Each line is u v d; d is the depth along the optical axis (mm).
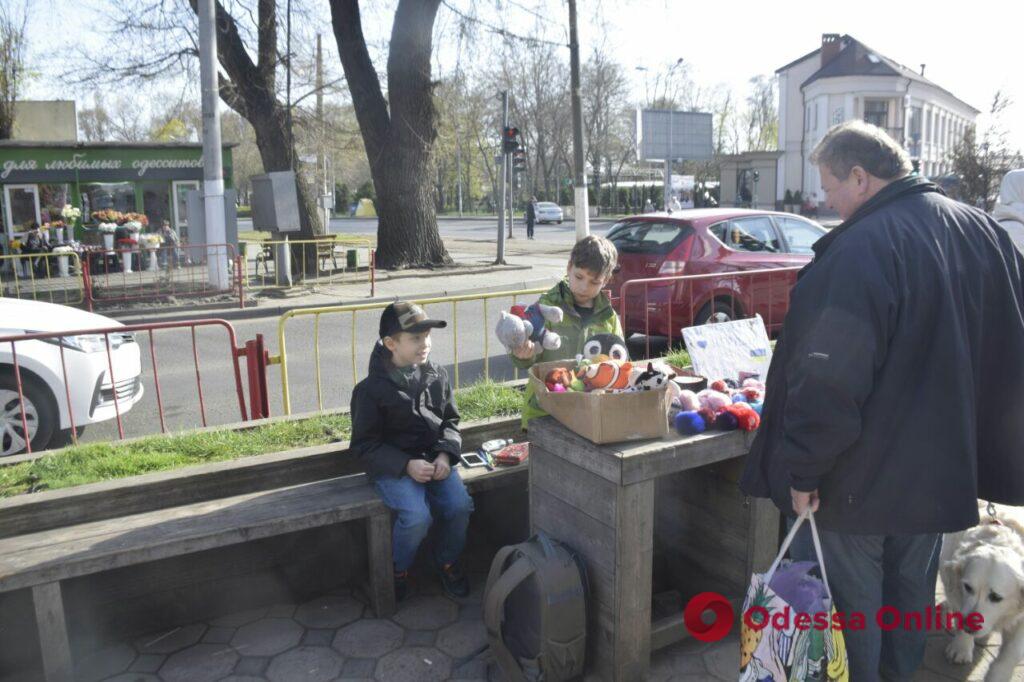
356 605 3389
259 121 16812
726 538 3160
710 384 3322
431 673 2893
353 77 17297
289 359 9016
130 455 3834
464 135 56625
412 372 3352
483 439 3975
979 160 18547
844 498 2191
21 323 5355
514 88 54219
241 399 4852
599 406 2605
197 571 3236
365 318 11938
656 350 8461
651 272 7969
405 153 17578
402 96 17141
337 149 20078
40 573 2627
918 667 2859
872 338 2051
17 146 18094
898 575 2561
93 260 17281
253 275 16984
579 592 2693
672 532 3400
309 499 3230
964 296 2207
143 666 2951
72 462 3766
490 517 3846
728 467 3102
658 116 32281
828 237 2342
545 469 2949
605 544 2689
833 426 2055
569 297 3244
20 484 3520
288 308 12805
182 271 15766
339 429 4188
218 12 15750
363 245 18797
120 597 3105
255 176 14602
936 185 2359
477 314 11945
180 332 11008
